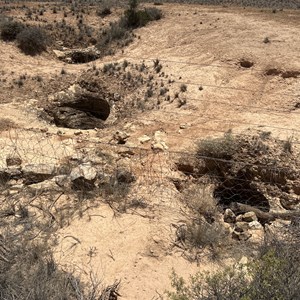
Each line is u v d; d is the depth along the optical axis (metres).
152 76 17.52
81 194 8.65
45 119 16.53
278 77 15.80
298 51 17.34
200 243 7.60
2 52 21.33
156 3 29.94
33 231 7.57
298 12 25.70
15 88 18.25
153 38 22.47
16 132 13.82
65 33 24.67
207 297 5.31
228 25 22.11
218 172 11.47
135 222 8.00
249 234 8.32
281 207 10.52
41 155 11.30
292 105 14.11
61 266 6.77
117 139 13.00
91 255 7.11
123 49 22.00
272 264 5.15
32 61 21.42
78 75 19.31
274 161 10.98
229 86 15.82
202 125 13.34
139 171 10.71
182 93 15.77
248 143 11.58
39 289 5.97
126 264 6.98
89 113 18.34
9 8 27.50
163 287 6.57
